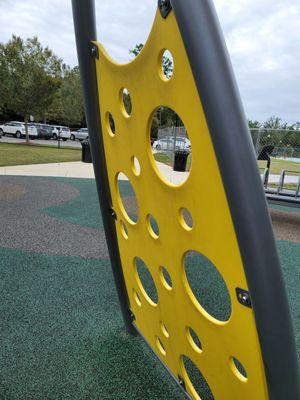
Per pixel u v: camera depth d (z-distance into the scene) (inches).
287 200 217.8
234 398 40.9
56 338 81.4
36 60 813.9
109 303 99.2
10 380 67.6
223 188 28.9
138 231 58.0
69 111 1387.8
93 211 216.7
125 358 75.2
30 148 751.1
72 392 65.4
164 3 30.5
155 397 64.9
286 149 272.4
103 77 52.5
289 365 30.6
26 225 178.4
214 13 26.5
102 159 64.7
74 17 51.7
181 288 46.6
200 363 47.4
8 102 831.1
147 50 36.6
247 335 33.2
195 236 37.7
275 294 28.4
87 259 133.9
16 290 104.7
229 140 26.4
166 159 686.5
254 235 27.4
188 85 30.2
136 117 44.9
